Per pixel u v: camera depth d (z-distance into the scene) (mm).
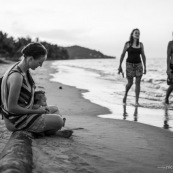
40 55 3293
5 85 3299
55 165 2652
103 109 6820
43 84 12172
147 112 6766
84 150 3229
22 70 3330
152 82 17125
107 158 3043
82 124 4805
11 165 2238
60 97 8453
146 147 3582
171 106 7777
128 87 8273
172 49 8078
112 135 4098
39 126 3529
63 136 3697
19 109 3326
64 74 22078
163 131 4605
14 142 2945
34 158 2689
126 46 8289
